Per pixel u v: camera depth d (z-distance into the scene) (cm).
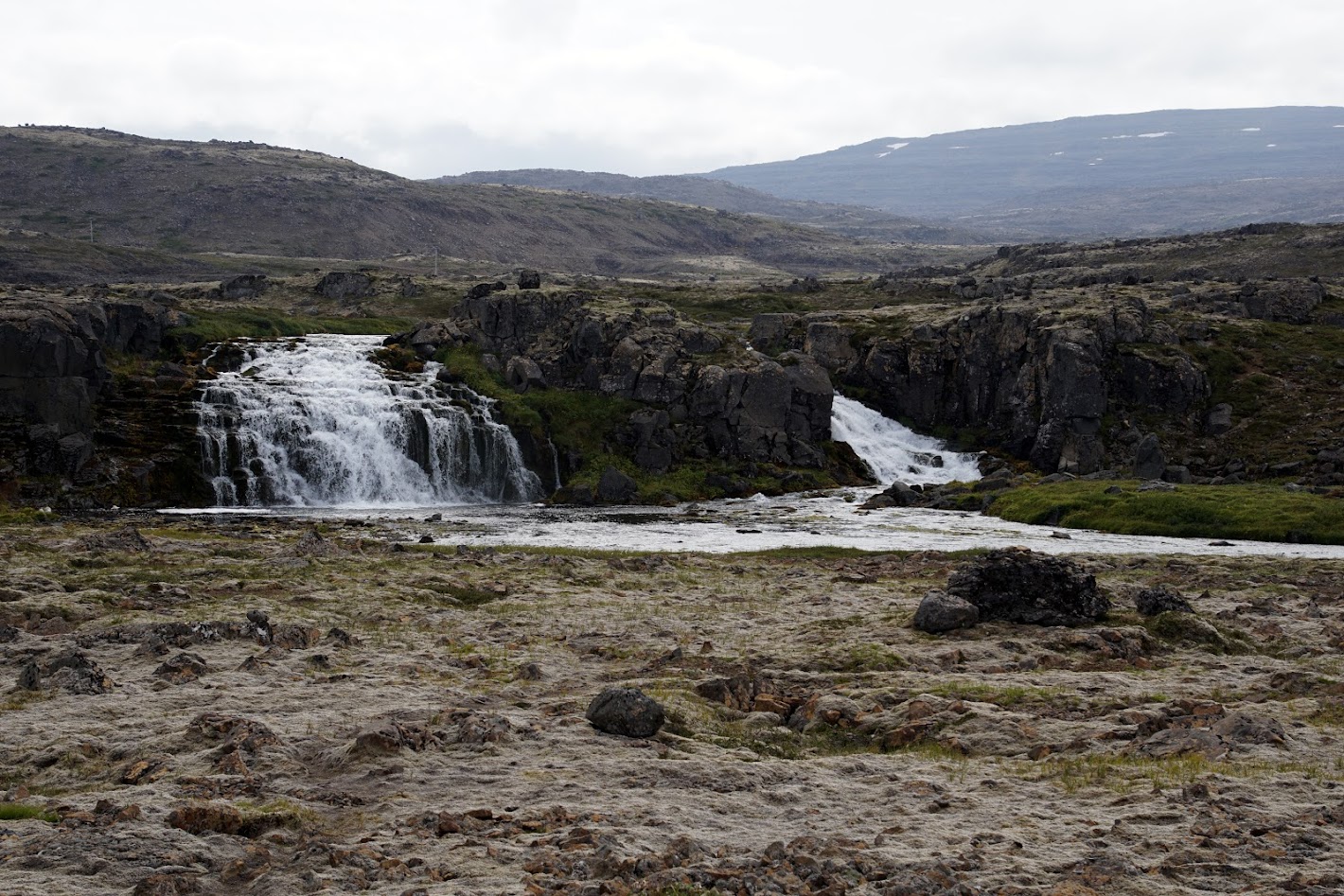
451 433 9988
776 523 8200
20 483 8269
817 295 17575
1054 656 3450
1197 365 11012
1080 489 8681
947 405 11856
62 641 3241
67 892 1501
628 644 3634
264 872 1605
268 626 3481
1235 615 4238
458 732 2391
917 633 3800
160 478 8950
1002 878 1598
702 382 10688
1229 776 2158
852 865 1655
